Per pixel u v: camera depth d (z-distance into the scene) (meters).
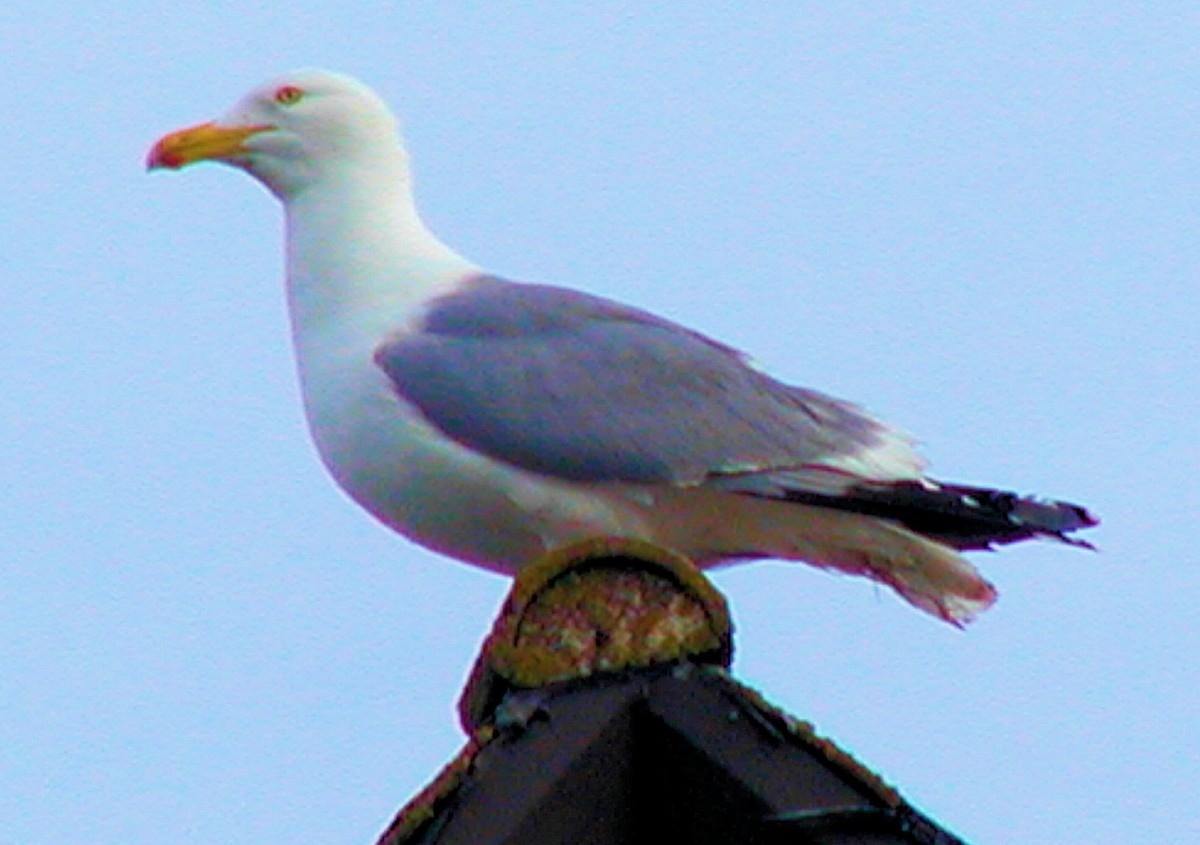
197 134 12.93
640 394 11.76
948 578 11.74
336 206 12.65
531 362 11.78
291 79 12.95
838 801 8.03
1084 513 11.59
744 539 11.90
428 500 11.62
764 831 8.08
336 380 11.87
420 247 12.58
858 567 11.91
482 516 11.62
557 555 9.15
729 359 12.23
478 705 9.20
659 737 8.41
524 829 8.04
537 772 8.23
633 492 11.59
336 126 12.82
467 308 12.05
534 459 11.47
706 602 9.09
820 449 11.87
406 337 11.89
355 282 12.33
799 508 11.73
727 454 11.66
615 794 8.40
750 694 8.45
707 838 8.29
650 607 9.09
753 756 8.23
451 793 8.18
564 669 8.90
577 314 12.16
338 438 11.79
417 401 11.55
